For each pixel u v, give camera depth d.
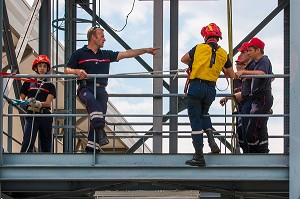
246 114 13.86
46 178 13.41
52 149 16.53
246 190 14.36
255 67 14.02
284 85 16.45
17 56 16.30
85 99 13.61
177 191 15.02
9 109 14.79
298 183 13.15
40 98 15.31
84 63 13.95
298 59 13.43
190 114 13.01
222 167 13.32
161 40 16.92
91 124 13.55
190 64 12.98
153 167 13.40
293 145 13.25
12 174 13.41
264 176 13.31
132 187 15.08
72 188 14.35
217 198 16.50
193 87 12.93
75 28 18.67
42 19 18.20
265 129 14.31
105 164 13.45
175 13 17.91
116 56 14.15
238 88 15.39
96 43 14.05
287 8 17.03
